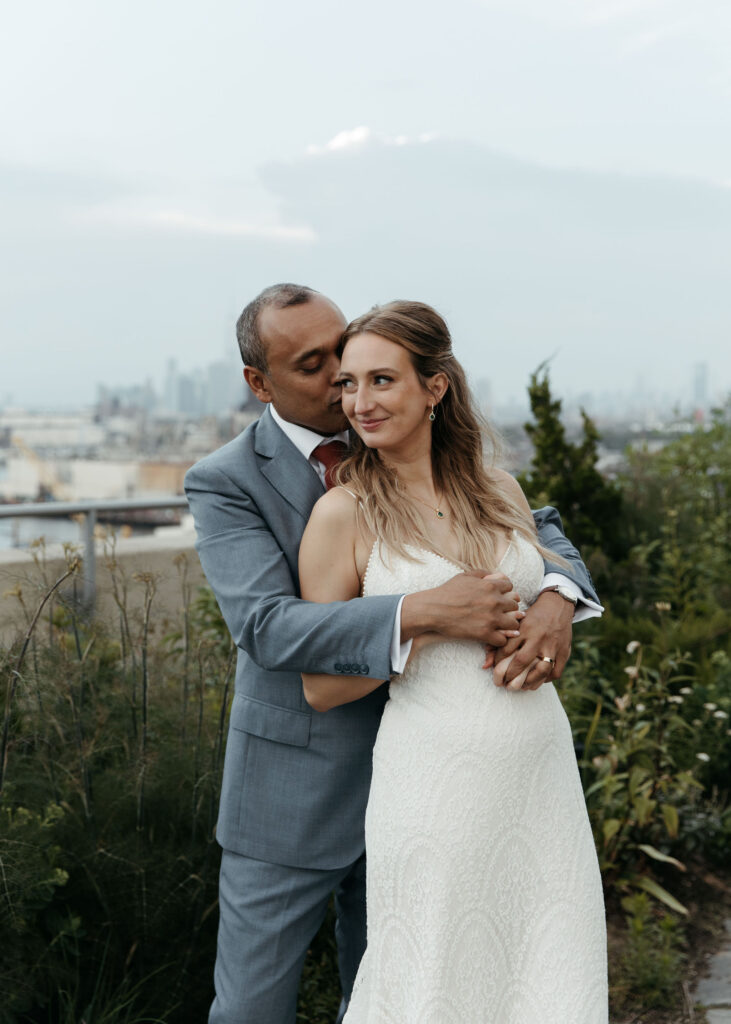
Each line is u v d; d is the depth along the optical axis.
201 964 2.37
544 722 1.80
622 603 4.88
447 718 1.73
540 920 1.73
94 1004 2.18
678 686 4.05
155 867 2.27
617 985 2.73
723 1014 2.61
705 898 3.20
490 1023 1.70
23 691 2.19
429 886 1.69
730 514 6.27
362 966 1.81
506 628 1.71
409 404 1.80
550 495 5.24
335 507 1.82
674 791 3.47
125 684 2.54
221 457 1.96
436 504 1.91
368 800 1.83
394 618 1.68
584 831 1.80
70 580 2.52
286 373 1.91
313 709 1.92
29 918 2.09
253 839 1.96
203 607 3.56
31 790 2.27
